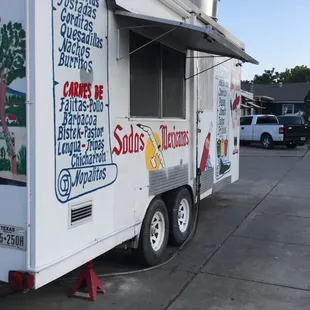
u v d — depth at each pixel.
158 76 4.89
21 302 3.95
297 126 22.25
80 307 3.88
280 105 42.28
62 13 3.20
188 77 5.70
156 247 4.99
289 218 7.36
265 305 3.98
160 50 4.91
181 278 4.59
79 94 3.44
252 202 8.70
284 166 14.98
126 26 4.09
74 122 3.39
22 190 3.05
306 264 5.08
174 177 5.32
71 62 3.33
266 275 4.72
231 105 7.87
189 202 5.92
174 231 5.49
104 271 4.74
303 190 10.11
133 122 4.32
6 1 3.00
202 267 4.94
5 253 3.13
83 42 3.47
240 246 5.75
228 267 4.95
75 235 3.45
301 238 6.16
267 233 6.41
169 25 4.11
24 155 3.03
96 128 3.69
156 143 4.83
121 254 5.26
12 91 3.04
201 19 5.95
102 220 3.82
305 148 23.00
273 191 9.97
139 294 4.17
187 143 5.73
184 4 5.36
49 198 3.14
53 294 4.12
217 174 7.15
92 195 3.66
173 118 5.32
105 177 3.85
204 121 6.38
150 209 4.74
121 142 4.11
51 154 3.14
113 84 3.95
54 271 3.20
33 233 3.03
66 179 3.31
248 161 16.61
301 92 42.16
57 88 3.18
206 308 3.90
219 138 7.20
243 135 23.53
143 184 4.56
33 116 2.98
